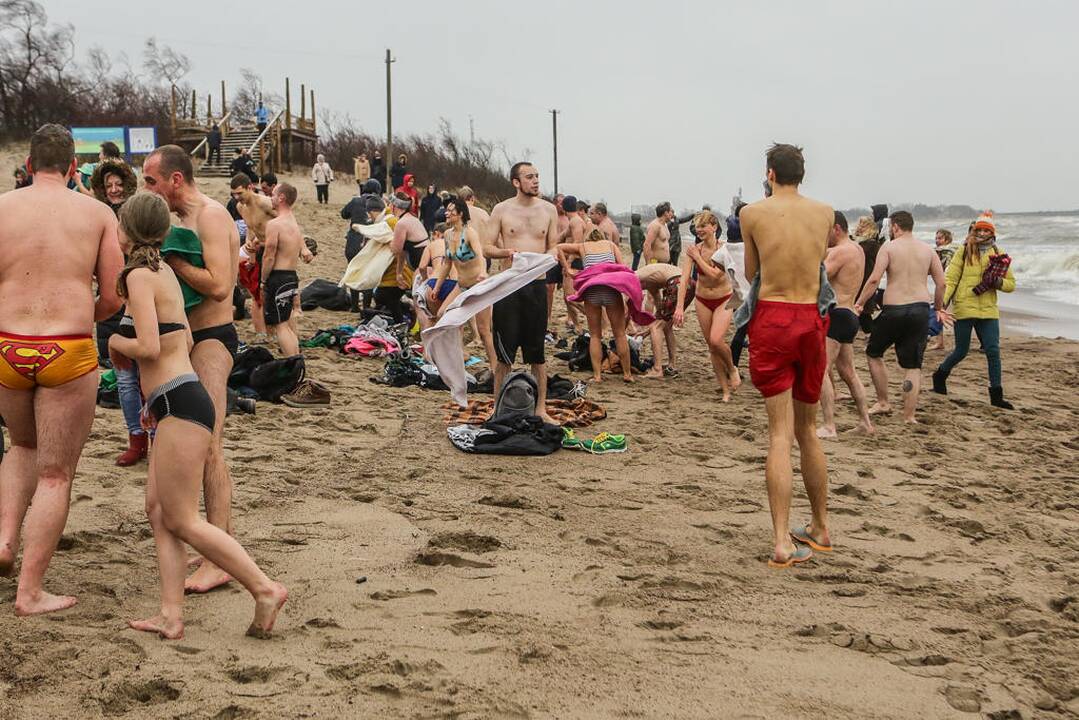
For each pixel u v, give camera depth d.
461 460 7.11
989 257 10.09
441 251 11.55
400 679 3.58
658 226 13.62
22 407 4.20
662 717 3.44
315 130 46.84
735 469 7.20
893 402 10.04
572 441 7.56
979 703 3.67
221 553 3.86
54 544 4.11
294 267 9.44
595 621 4.30
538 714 3.40
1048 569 5.30
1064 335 17.69
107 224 4.39
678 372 11.30
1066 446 8.53
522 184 8.42
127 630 3.90
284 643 3.88
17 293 4.12
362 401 8.88
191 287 4.44
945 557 5.45
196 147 41.00
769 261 5.22
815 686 3.75
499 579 4.78
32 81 47.41
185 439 3.84
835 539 5.70
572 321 13.89
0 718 3.15
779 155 5.37
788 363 5.25
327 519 5.59
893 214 8.81
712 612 4.48
